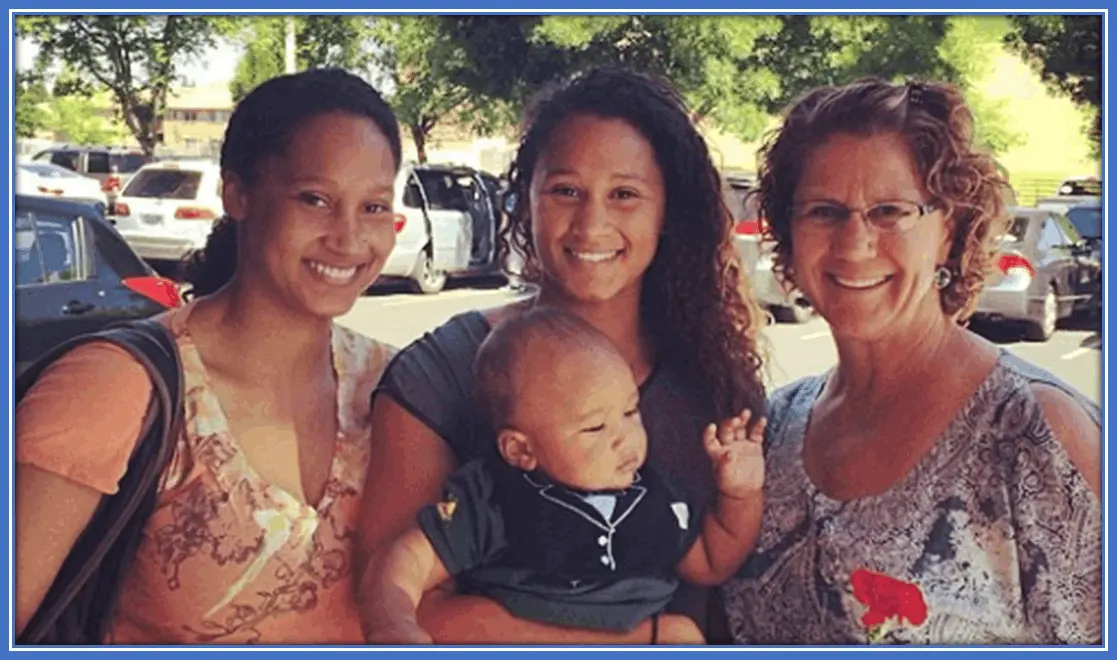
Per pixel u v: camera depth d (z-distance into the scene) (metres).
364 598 1.13
